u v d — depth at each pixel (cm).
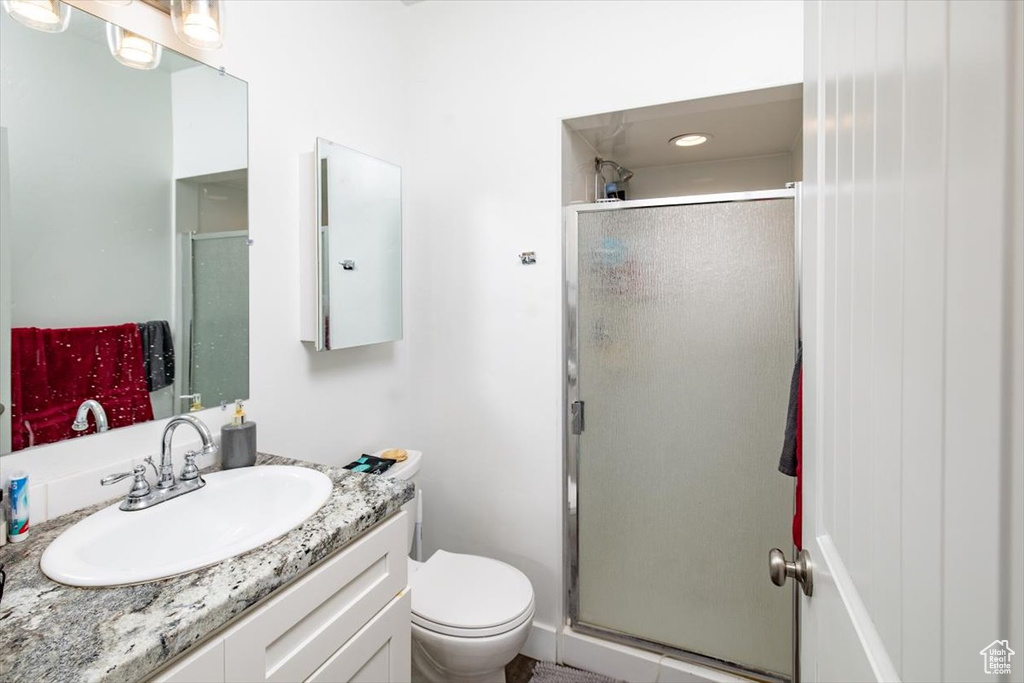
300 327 157
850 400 52
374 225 175
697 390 164
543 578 185
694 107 164
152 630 64
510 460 190
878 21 42
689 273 164
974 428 27
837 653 57
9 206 94
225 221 133
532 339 184
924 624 33
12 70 94
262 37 142
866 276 46
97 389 106
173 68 120
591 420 178
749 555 160
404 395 207
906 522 37
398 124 200
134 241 113
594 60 169
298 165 155
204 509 106
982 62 26
